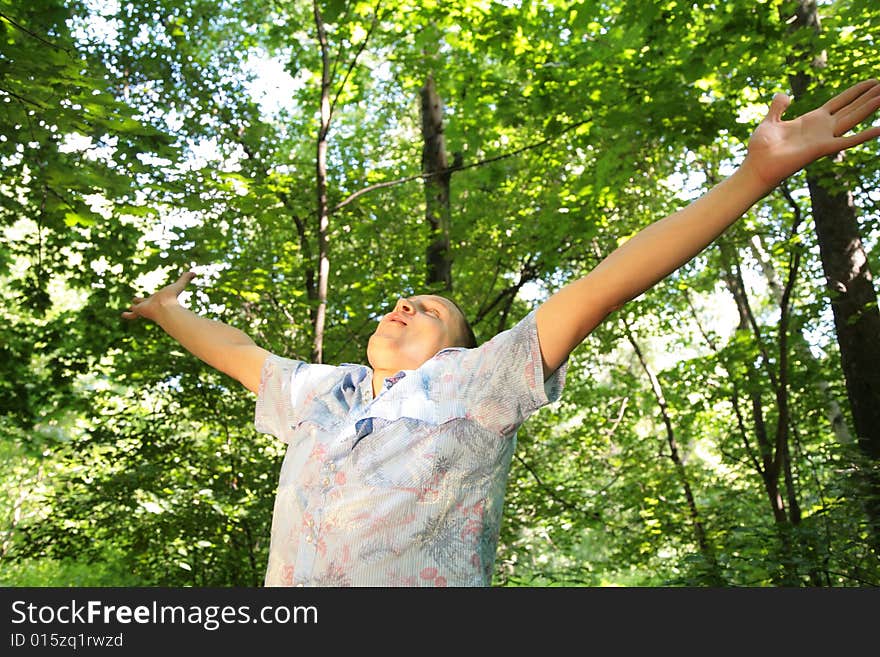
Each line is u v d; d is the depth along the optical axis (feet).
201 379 28.99
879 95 4.36
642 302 43.14
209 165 19.92
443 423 4.93
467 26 26.17
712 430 47.98
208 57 28.12
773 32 20.86
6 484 46.01
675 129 22.21
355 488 4.86
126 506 26.48
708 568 22.74
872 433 26.18
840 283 26.78
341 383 5.74
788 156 4.35
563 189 33.63
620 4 25.45
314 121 35.60
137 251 23.07
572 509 37.35
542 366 4.92
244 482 29.17
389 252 31.53
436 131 33.01
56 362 27.76
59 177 15.74
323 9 22.17
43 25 16.89
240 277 21.13
